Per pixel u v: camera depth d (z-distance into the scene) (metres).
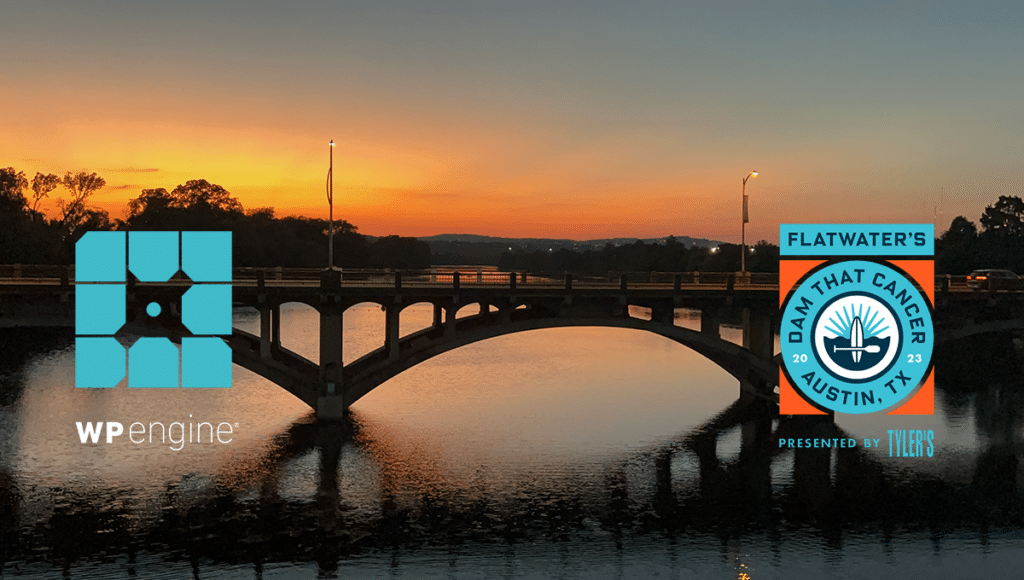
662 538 31.62
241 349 44.75
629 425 48.94
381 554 29.73
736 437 46.44
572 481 38.28
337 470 39.06
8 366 68.31
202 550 29.78
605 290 46.81
